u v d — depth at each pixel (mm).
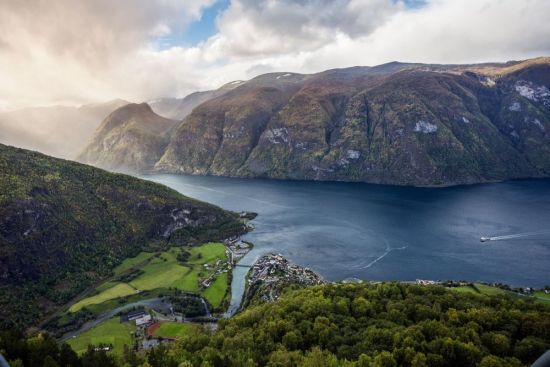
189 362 86688
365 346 88438
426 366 78188
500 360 76312
